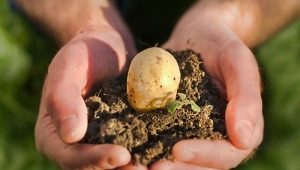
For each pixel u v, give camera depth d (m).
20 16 0.70
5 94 0.72
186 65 0.49
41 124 0.46
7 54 0.72
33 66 0.73
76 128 0.39
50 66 0.47
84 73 0.47
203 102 0.46
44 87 0.48
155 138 0.41
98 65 0.49
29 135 0.71
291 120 0.68
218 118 0.44
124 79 0.50
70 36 0.58
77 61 0.47
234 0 0.60
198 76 0.48
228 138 0.41
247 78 0.44
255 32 0.62
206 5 0.60
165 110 0.45
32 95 0.73
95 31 0.56
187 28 0.55
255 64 0.47
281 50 0.71
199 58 0.50
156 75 0.44
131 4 0.80
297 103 0.68
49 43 0.67
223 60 0.47
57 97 0.42
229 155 0.41
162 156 0.39
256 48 0.66
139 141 0.40
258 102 0.42
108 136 0.41
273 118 0.68
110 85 0.48
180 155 0.38
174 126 0.43
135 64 0.45
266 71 0.70
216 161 0.40
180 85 0.47
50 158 0.45
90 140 0.41
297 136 0.67
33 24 0.64
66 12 0.60
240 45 0.48
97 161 0.38
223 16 0.58
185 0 0.79
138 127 0.42
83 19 0.59
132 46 0.57
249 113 0.41
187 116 0.43
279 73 0.70
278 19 0.62
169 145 0.39
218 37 0.50
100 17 0.59
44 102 0.45
